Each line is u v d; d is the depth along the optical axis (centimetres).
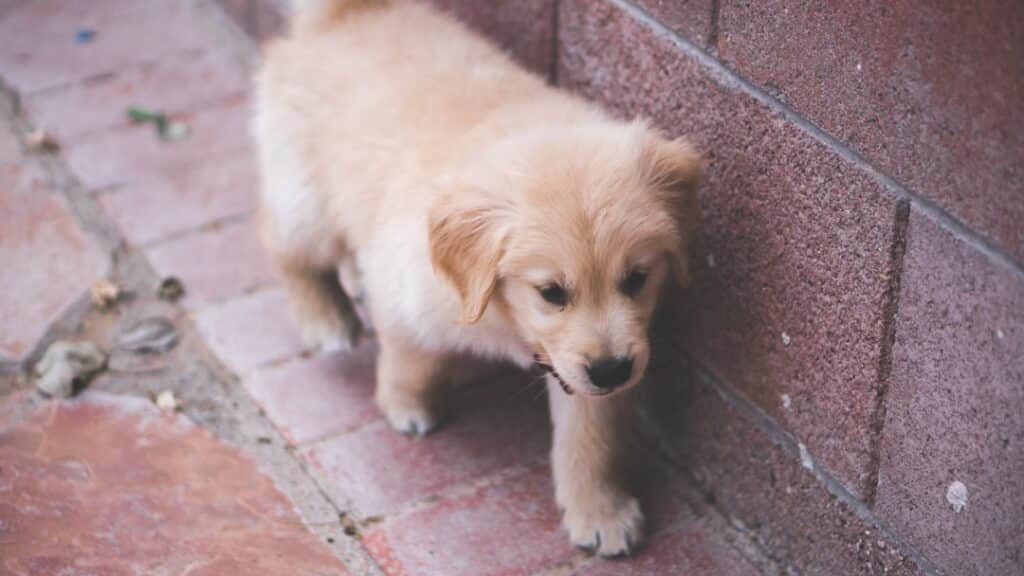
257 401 141
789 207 118
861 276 113
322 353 146
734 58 119
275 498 132
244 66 181
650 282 119
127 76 180
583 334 116
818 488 122
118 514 130
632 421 139
